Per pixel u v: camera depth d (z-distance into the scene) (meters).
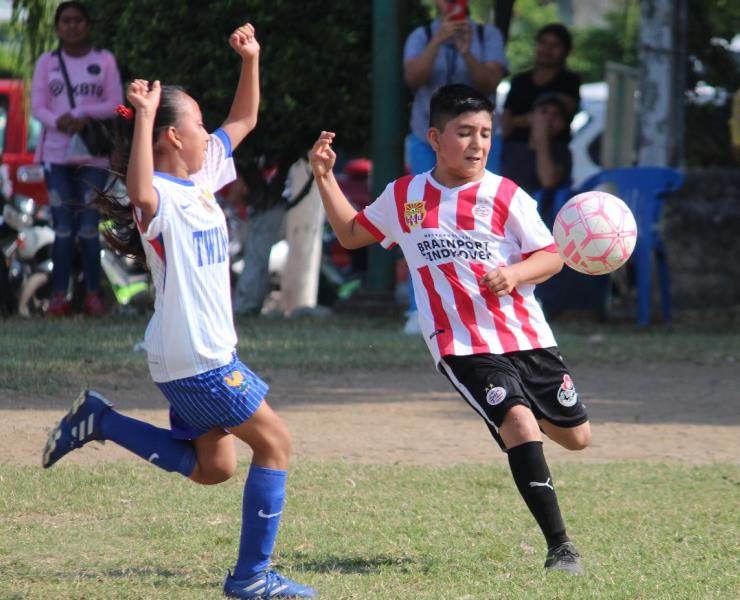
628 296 46.69
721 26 50.00
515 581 14.46
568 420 15.75
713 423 25.41
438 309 15.58
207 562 15.42
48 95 37.09
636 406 27.08
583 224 15.66
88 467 20.23
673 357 33.62
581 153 57.84
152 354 13.96
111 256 42.91
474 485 19.64
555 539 14.94
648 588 14.15
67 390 26.61
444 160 15.71
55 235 37.81
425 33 36.19
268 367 30.53
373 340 34.81
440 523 17.38
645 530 17.17
